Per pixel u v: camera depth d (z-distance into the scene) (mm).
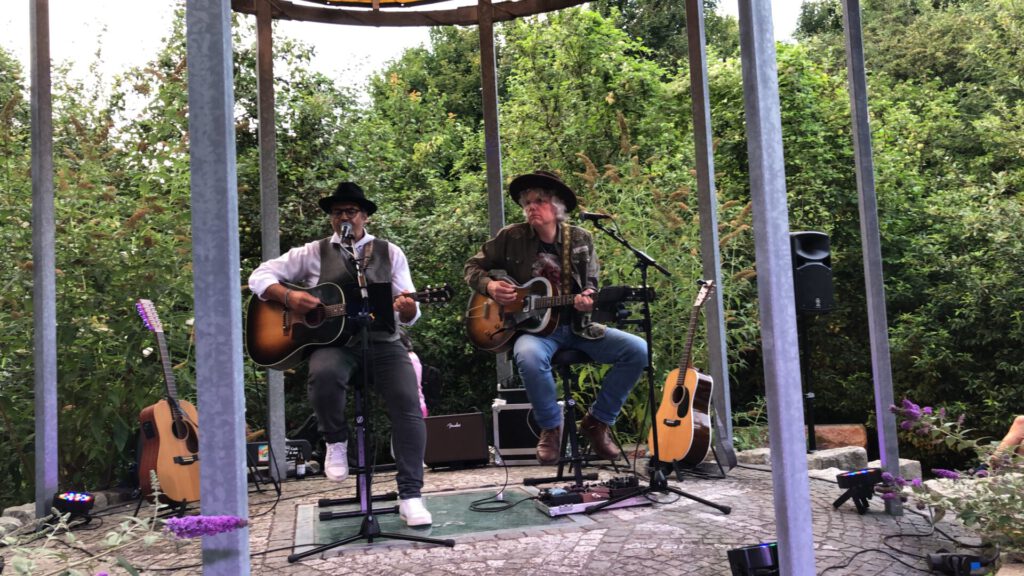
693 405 4297
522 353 3979
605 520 3350
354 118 9766
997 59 12906
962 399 9367
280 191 9016
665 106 10203
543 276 4117
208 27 1521
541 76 10055
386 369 3537
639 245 5918
